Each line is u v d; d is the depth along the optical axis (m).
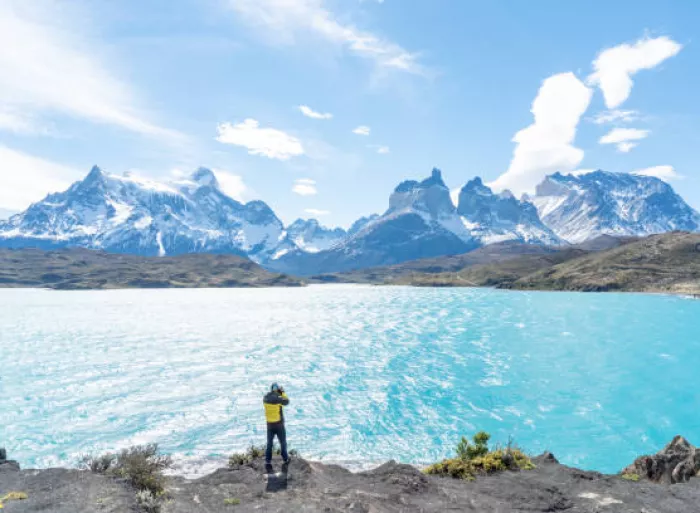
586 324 119.50
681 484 17.34
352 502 13.97
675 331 105.31
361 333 105.06
